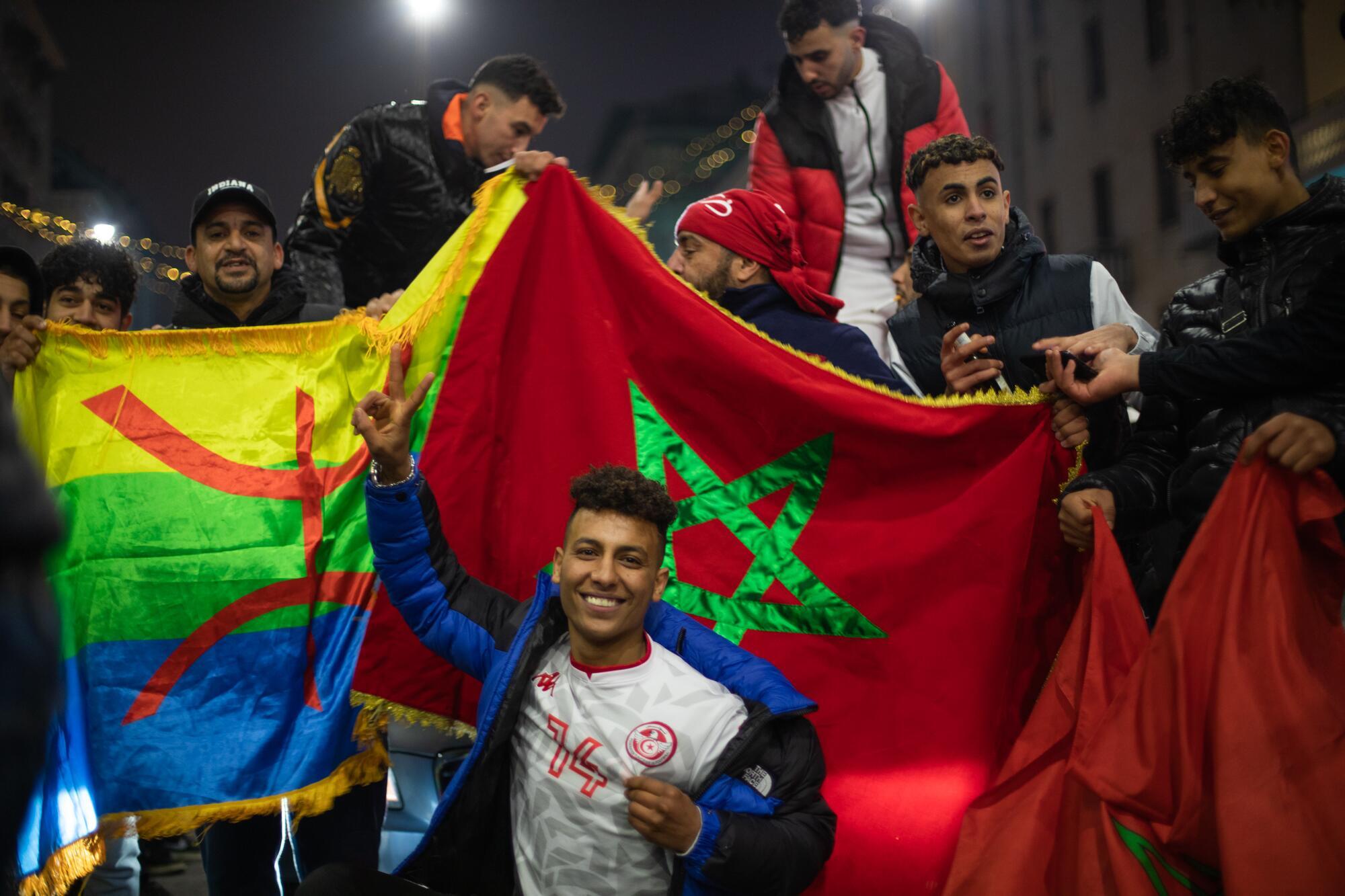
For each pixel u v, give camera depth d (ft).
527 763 9.73
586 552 9.58
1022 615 12.01
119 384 12.44
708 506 12.41
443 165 17.46
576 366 12.57
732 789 9.45
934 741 11.75
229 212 13.89
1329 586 10.25
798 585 12.19
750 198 14.53
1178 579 10.02
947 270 13.67
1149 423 11.81
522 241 12.71
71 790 11.10
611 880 9.45
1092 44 70.64
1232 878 9.03
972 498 12.06
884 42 18.92
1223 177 10.84
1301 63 56.49
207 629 11.88
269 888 12.32
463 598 10.62
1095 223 71.31
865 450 12.35
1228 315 11.02
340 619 12.19
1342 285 10.05
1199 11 62.39
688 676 9.75
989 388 13.32
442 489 12.08
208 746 11.60
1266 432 10.02
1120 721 9.97
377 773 12.03
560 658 9.97
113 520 12.04
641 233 12.92
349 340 12.62
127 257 15.67
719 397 12.55
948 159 13.25
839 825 11.64
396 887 9.69
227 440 12.38
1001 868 10.23
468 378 12.36
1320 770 9.18
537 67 17.44
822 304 14.61
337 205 17.29
